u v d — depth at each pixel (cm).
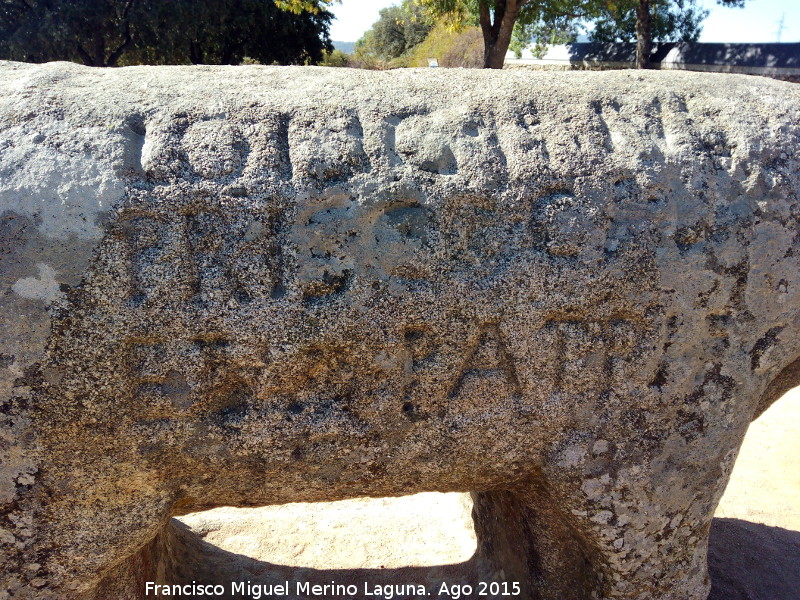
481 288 96
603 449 111
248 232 89
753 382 114
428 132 97
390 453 105
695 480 117
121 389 90
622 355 106
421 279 95
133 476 96
